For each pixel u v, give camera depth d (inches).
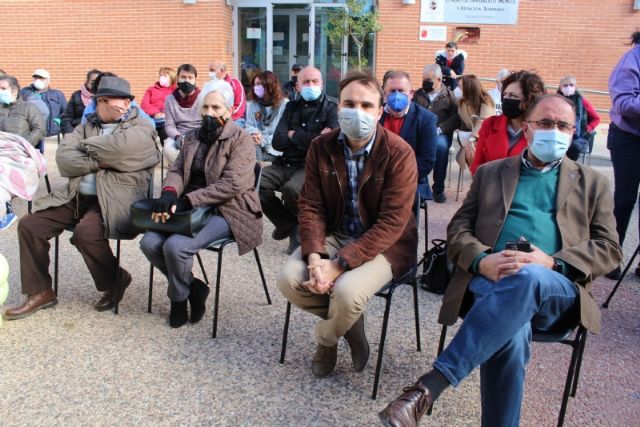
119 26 450.6
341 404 101.0
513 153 145.3
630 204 156.9
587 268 90.0
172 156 235.8
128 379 107.9
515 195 101.2
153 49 451.2
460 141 246.8
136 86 459.5
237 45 466.9
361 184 106.3
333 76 461.7
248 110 225.3
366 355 111.0
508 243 92.8
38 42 460.1
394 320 133.8
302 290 104.3
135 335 125.0
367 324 131.3
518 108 141.6
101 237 131.3
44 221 132.3
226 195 126.6
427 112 173.8
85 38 456.1
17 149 176.4
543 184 100.0
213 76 285.6
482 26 416.8
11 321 130.3
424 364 114.7
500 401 82.7
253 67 443.8
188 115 246.5
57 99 312.0
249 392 104.2
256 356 117.0
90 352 117.5
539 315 88.1
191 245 121.2
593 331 88.1
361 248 101.3
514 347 82.0
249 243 131.5
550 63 419.5
